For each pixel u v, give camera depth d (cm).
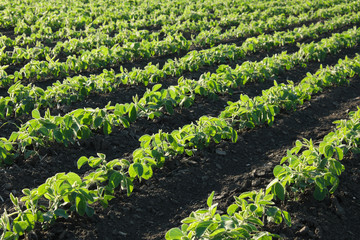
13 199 408
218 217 368
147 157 488
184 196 514
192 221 374
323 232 439
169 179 536
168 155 571
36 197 417
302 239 426
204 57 991
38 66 883
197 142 588
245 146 636
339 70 893
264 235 370
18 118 706
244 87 890
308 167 474
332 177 473
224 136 625
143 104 659
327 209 473
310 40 1286
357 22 1554
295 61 1023
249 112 663
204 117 592
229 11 1645
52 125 573
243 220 382
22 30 1291
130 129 674
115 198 493
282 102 745
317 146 630
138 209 480
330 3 1833
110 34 1334
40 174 549
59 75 936
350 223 458
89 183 467
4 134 660
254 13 1525
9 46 1162
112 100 801
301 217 456
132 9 1605
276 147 645
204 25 1409
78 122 585
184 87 757
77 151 605
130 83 871
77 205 423
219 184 541
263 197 425
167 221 471
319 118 755
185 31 1383
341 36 1188
